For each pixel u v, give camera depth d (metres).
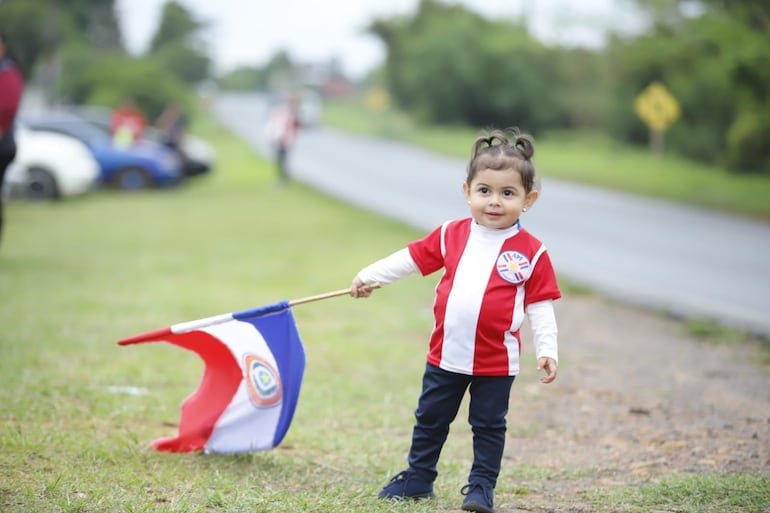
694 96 42.69
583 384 6.75
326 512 3.87
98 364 6.66
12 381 5.96
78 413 5.39
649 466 4.89
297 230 16.28
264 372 4.67
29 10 57.59
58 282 10.27
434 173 32.69
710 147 42.56
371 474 4.67
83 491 3.95
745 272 12.95
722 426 5.66
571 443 5.39
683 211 21.80
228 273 11.52
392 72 72.31
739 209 22.14
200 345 4.68
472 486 4.00
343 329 8.48
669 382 6.83
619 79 49.94
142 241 14.52
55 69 48.41
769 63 21.89
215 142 48.03
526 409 6.12
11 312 8.38
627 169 34.94
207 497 3.96
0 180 9.29
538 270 3.96
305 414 5.74
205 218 17.94
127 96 51.12
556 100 61.47
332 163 36.16
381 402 6.13
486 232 3.99
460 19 64.38
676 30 47.06
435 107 63.31
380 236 15.59
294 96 24.89
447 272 4.03
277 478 4.47
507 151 3.96
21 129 21.88
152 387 6.16
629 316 9.65
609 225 18.67
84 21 75.94
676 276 12.48
